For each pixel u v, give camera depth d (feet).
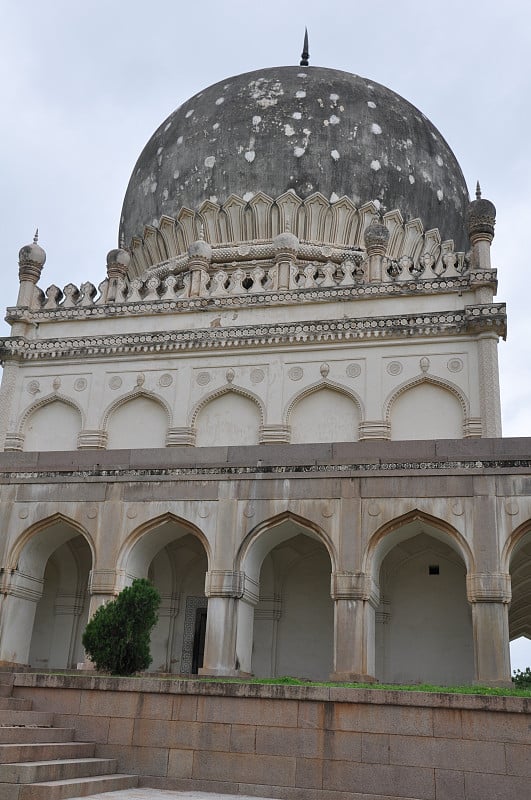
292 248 67.31
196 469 49.03
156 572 57.52
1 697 34.94
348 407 61.36
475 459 45.60
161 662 55.72
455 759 30.19
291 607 55.11
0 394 67.31
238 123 79.20
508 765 29.68
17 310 69.46
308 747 31.65
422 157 80.69
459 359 60.08
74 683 35.22
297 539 54.24
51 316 69.15
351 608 44.60
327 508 46.52
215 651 45.42
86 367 66.74
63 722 34.60
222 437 62.69
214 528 47.65
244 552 46.91
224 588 46.42
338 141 77.87
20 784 25.77
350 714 31.65
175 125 83.66
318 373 62.08
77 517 49.75
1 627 48.98
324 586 55.06
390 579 54.03
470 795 29.68
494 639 42.45
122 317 67.97
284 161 76.84
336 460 47.29
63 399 66.28
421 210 78.79
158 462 50.19
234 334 63.98
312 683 37.40
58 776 28.30
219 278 68.03
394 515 45.60
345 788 30.81
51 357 67.51
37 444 66.28
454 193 82.17
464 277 62.28
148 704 34.04
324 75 83.46
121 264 70.95
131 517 48.96
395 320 61.46
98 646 39.86
